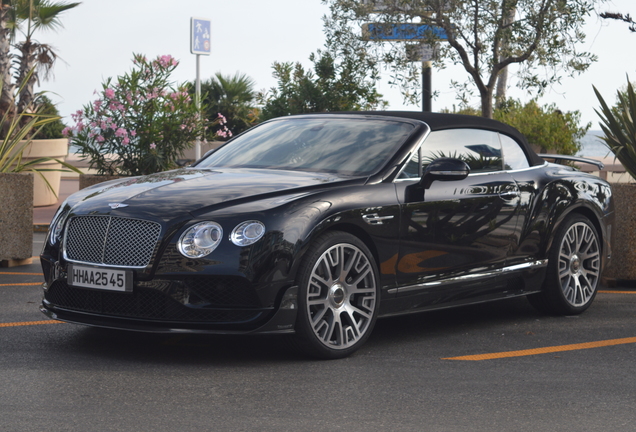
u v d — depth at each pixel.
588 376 4.39
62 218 4.87
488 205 5.58
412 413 3.70
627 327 5.78
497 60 11.21
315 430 3.45
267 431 3.42
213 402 3.82
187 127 11.72
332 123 5.77
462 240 5.41
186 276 4.40
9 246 8.20
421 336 5.41
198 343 5.04
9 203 8.18
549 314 6.24
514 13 11.34
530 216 5.91
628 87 7.93
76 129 11.42
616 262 7.55
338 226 4.77
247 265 4.39
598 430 3.50
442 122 5.62
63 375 4.25
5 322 5.56
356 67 12.53
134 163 11.62
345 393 4.00
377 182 5.01
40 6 17.44
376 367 4.53
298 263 4.50
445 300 5.39
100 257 4.59
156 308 4.46
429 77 11.66
